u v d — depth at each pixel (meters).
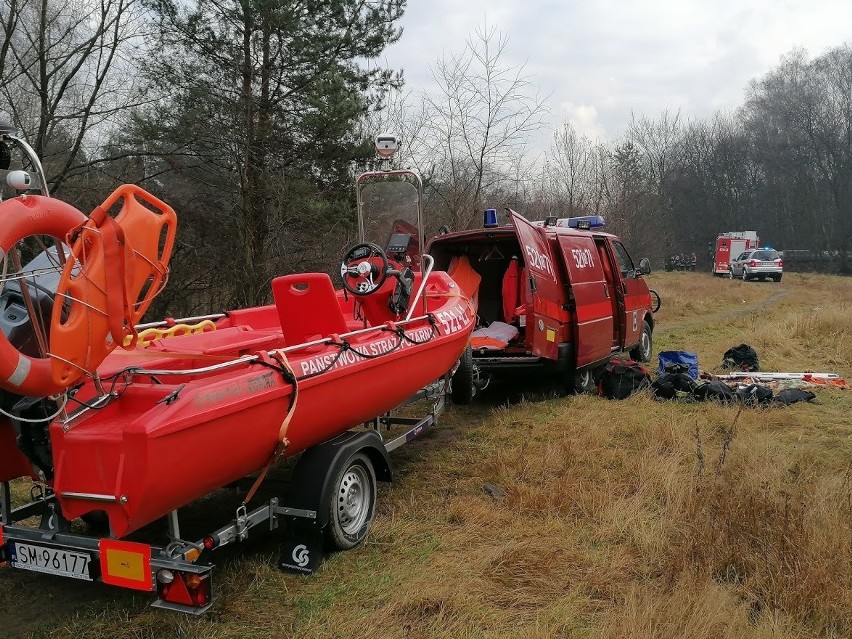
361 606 3.57
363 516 4.38
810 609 3.31
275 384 3.63
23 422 3.46
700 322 15.79
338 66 13.65
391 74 14.60
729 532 3.91
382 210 6.32
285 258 13.66
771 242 59.56
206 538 3.41
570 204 21.42
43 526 3.54
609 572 3.82
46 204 3.24
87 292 3.09
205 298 14.19
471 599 3.54
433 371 5.45
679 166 60.38
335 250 13.73
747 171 60.47
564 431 6.56
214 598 3.67
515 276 7.97
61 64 11.67
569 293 7.62
